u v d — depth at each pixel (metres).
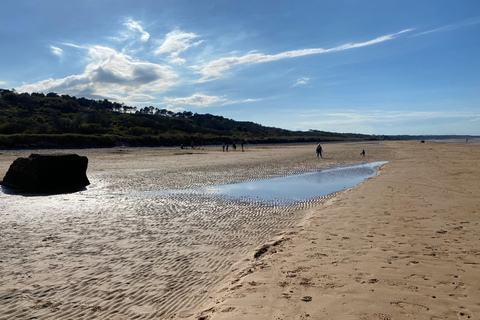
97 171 22.36
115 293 4.87
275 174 21.02
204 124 149.50
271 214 10.32
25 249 6.96
